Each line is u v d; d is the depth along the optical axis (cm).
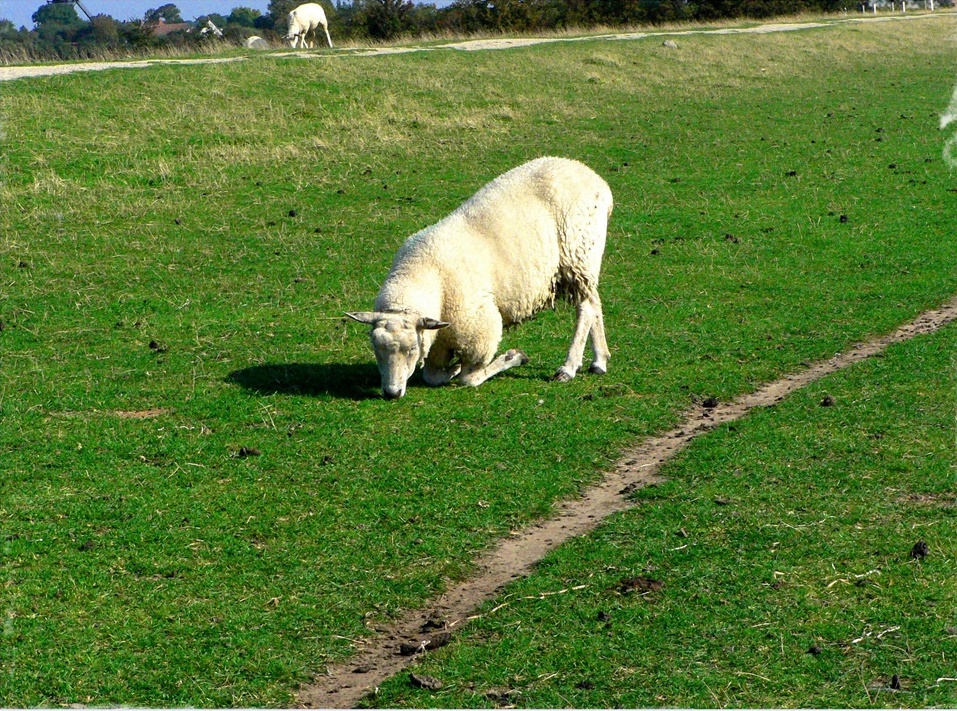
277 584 679
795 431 923
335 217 1684
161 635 623
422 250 986
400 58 2783
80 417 954
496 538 748
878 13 4975
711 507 780
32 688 573
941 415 954
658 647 609
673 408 1000
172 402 988
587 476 851
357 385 1042
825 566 693
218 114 2175
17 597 656
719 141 2255
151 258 1468
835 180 1986
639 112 2502
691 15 4803
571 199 1027
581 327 1062
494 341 1012
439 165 2003
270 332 1207
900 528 742
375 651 617
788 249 1592
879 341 1221
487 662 598
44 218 1600
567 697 567
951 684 571
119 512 767
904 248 1603
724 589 668
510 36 3550
